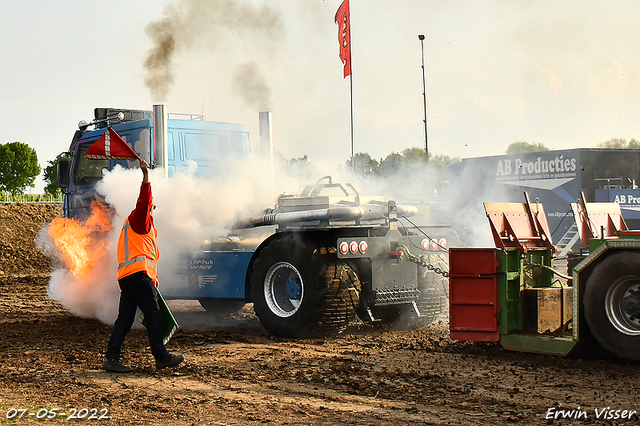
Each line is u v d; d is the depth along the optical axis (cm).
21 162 6606
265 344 873
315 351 813
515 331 760
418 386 630
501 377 659
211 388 638
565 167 2152
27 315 1205
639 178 2162
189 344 871
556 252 830
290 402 582
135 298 721
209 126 1122
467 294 766
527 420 521
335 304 899
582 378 649
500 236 755
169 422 531
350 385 639
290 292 936
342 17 2152
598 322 696
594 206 807
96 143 723
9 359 789
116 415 550
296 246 916
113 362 714
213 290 1017
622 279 683
